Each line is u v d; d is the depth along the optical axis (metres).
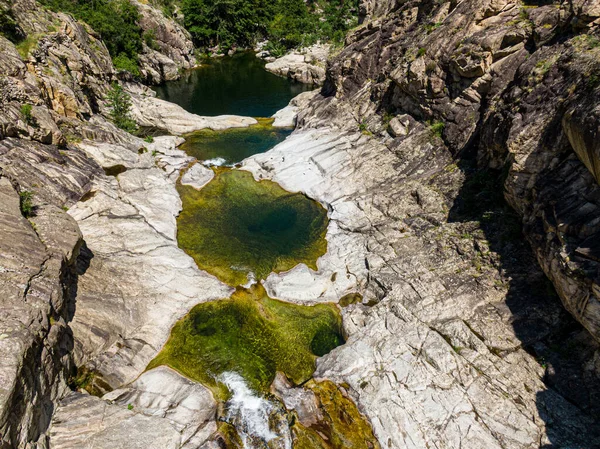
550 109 21.67
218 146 46.16
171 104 54.09
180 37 84.88
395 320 21.75
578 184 18.59
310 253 28.69
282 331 22.91
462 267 23.19
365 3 68.50
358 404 18.77
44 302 16.80
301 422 18.30
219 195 35.09
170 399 18.86
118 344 20.86
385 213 29.86
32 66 33.91
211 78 79.06
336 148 38.88
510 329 19.77
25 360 14.51
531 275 20.95
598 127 16.33
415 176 31.91
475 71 30.05
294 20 106.56
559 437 16.22
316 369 20.72
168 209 31.89
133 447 16.14
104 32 59.88
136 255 25.98
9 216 19.19
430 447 16.80
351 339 21.59
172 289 24.44
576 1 24.20
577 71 21.00
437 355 19.56
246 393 19.66
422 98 34.97
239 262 27.55
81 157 32.25
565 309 19.12
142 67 69.88
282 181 36.78
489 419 17.12
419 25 40.25
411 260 24.97
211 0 97.81
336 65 48.75
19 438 13.68
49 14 41.91
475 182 27.61
